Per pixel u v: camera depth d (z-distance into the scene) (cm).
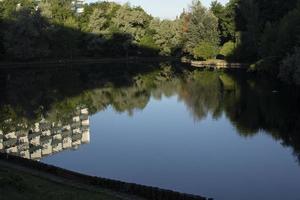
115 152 3947
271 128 4719
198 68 12069
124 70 11781
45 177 2652
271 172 3372
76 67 12269
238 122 5062
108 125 5119
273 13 11825
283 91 7281
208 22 13200
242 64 11881
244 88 7806
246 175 3322
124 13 14612
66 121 5369
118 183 2530
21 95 7412
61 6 13900
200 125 4997
